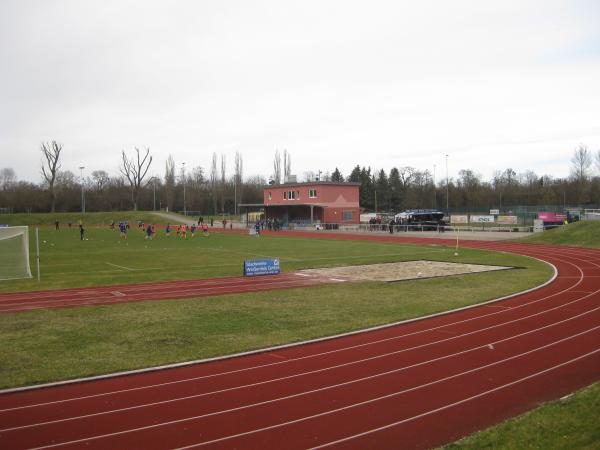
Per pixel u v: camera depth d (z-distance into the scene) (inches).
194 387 448.5
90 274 1158.3
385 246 1852.9
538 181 4800.7
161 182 5388.8
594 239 1706.4
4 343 585.6
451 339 597.0
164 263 1371.8
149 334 626.2
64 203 4576.8
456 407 396.8
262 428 362.6
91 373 482.0
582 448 303.4
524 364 498.3
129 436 350.9
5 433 356.8
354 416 382.0
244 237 2396.7
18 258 1488.7
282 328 654.5
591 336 596.4
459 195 4394.7
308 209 3112.7
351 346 574.9
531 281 1015.0
